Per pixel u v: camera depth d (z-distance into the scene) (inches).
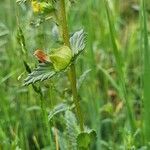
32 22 11.4
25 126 16.2
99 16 20.8
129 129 15.1
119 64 14.6
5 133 14.7
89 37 17.8
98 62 20.6
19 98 16.8
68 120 12.5
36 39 16.3
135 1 24.1
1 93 16.0
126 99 14.8
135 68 19.9
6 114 15.4
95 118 16.4
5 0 25.4
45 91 14.6
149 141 15.0
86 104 18.0
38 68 10.9
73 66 11.4
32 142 16.6
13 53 18.6
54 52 10.9
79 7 19.8
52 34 12.3
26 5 14.0
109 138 16.6
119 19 22.5
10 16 21.4
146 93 15.0
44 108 12.7
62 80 17.0
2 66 18.9
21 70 16.7
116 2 22.6
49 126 13.0
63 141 13.7
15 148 13.2
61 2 11.1
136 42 20.6
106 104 17.4
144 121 15.1
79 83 11.7
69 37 11.3
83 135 11.5
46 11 11.0
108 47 20.2
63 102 14.4
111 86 19.9
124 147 14.1
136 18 23.5
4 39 18.1
